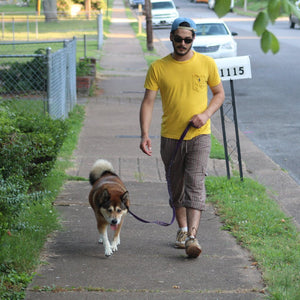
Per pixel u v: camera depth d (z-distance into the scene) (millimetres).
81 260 6109
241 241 6883
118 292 5238
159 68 6188
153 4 46969
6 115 8609
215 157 11477
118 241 6578
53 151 8500
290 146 12781
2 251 5676
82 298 5078
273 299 5121
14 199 5656
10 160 6957
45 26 44188
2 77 15508
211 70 6227
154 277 5660
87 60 21125
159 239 6961
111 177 6938
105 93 19281
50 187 8633
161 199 8680
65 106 14406
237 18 54781
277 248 6605
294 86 21219
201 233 7191
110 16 58250
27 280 5371
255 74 24203
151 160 11062
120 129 13836
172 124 6273
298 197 9258
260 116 16000
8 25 44188
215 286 5441
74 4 56062
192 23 5984
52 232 7020
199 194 6270
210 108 6191
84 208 8078
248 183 9438
